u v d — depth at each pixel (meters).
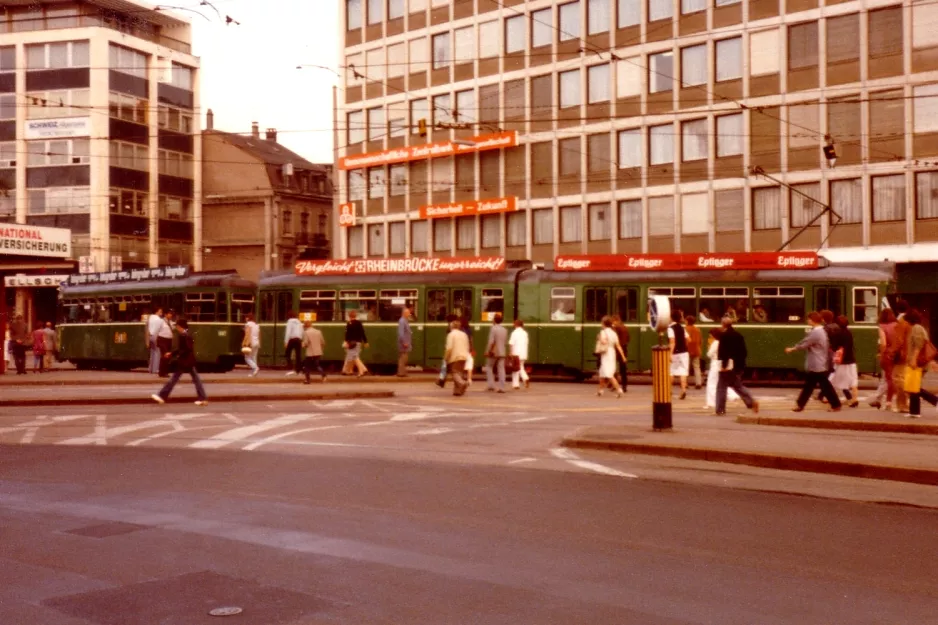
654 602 6.84
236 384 32.12
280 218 76.25
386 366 37.62
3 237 32.50
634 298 33.59
